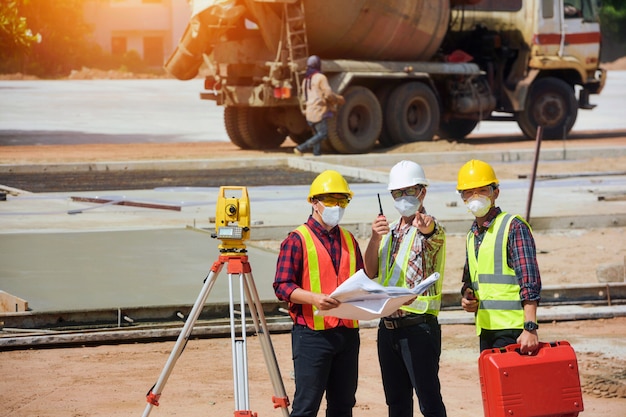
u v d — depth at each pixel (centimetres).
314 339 566
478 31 2734
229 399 710
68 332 863
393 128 2520
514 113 2855
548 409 536
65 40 7362
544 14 2741
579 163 2338
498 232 585
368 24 2372
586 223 1493
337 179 570
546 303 1013
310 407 567
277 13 2266
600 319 987
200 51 2389
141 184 1922
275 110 2530
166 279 1037
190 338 883
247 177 2038
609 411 700
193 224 1444
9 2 2505
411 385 602
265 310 922
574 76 2862
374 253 589
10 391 725
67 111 4209
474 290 599
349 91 2392
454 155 2358
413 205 570
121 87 6150
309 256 570
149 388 736
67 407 688
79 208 1598
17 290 976
